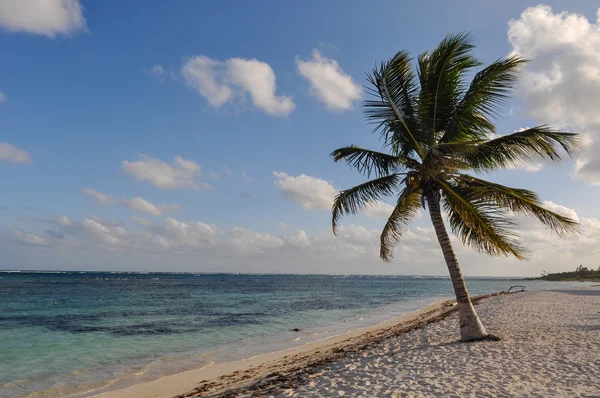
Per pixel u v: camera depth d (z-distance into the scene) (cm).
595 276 13888
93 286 7588
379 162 1350
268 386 908
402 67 1259
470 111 1228
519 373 843
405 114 1287
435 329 1692
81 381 1171
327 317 2941
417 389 751
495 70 1156
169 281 11862
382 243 1495
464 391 723
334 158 1380
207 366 1355
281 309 3534
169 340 1920
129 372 1284
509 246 1150
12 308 3400
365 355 1187
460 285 1270
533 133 1106
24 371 1302
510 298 3584
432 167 1080
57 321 2581
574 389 722
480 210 1170
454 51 1198
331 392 772
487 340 1230
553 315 2062
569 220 1073
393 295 6088
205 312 3203
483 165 1264
